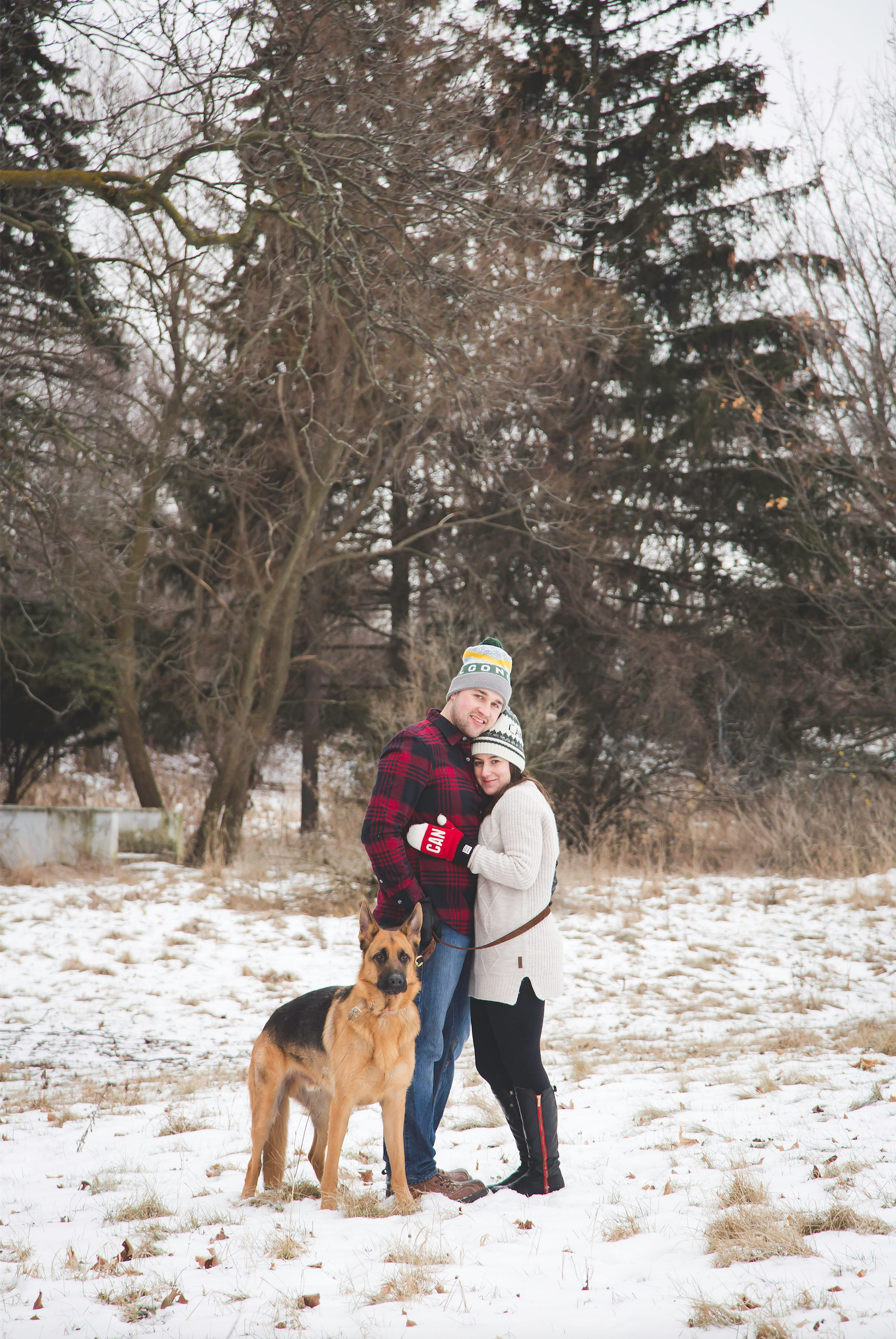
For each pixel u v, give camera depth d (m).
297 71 10.10
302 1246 3.57
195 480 17.30
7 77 11.60
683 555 20.22
